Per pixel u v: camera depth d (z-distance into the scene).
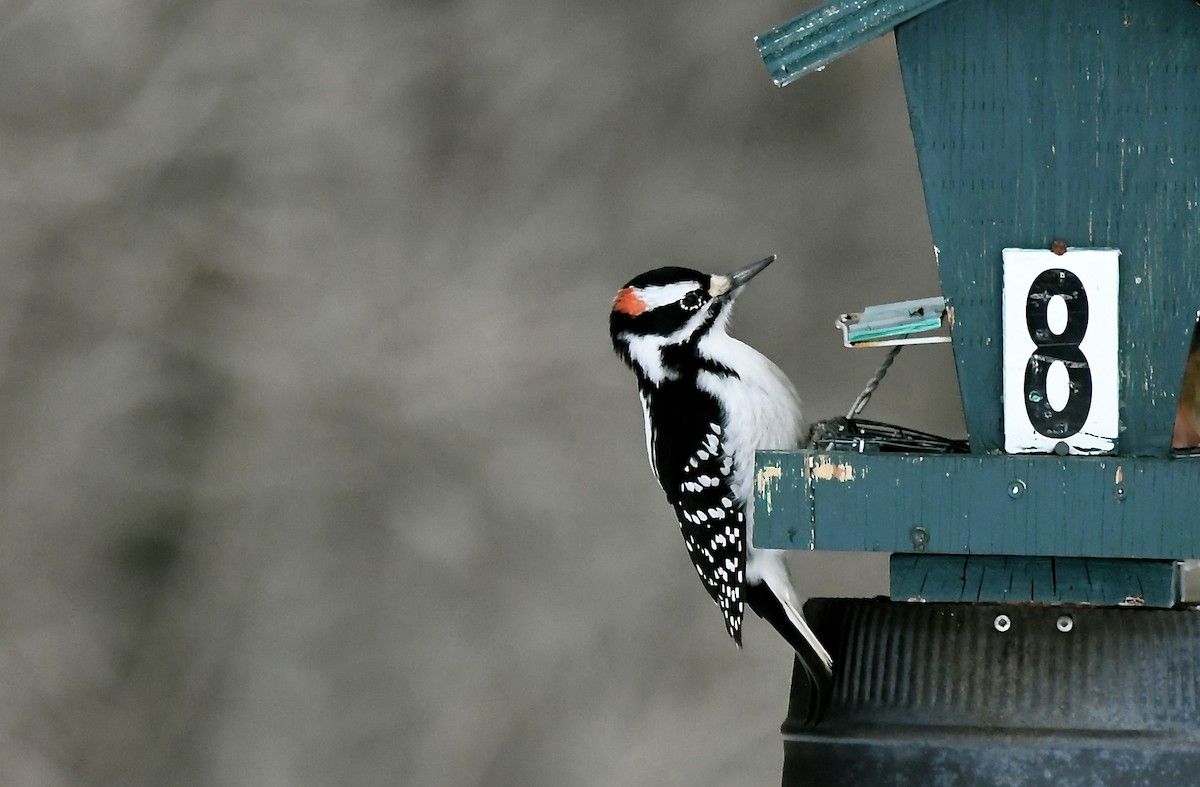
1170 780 7.10
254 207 15.43
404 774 14.47
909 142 14.41
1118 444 7.52
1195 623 7.25
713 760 13.82
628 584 14.45
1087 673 7.25
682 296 9.60
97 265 15.45
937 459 7.34
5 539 15.20
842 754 7.38
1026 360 7.54
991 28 7.57
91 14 15.59
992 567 7.71
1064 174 7.56
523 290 15.00
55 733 14.91
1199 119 7.52
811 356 13.97
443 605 14.71
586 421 14.82
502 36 15.40
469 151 15.31
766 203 14.53
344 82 15.50
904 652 7.43
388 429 14.99
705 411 9.49
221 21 15.63
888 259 14.21
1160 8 7.53
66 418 15.27
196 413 15.26
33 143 15.52
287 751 14.62
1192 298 7.50
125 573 15.15
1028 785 7.18
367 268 15.23
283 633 14.91
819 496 7.40
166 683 14.96
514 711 14.27
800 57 7.56
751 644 14.20
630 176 14.94
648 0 15.20
